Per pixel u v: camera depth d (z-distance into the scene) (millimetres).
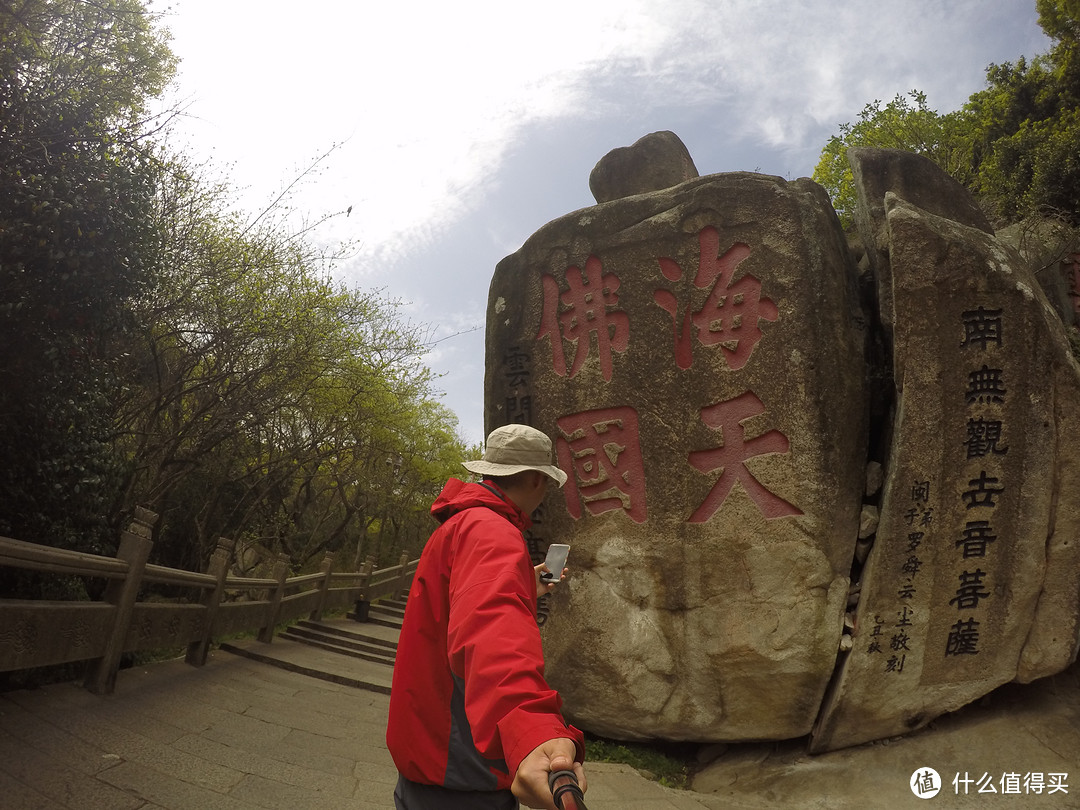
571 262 5828
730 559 4977
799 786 4691
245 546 14445
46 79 5414
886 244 5199
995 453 4668
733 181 5289
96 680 4773
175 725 4465
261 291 9602
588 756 5230
